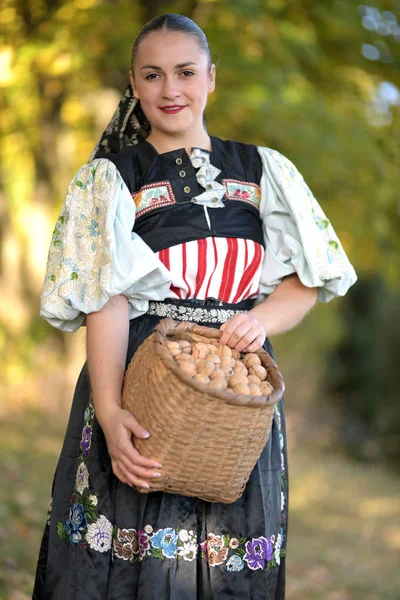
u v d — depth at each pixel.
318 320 15.02
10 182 10.56
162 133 2.62
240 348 2.38
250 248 2.58
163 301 2.51
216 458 2.19
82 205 2.51
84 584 2.36
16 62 7.17
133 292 2.43
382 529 8.38
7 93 7.53
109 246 2.39
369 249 8.77
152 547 2.32
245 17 7.02
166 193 2.54
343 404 17.77
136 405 2.23
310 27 8.33
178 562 2.34
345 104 8.83
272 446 2.53
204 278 2.51
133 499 2.37
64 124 9.43
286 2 8.02
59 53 7.12
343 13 8.16
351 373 17.98
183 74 2.54
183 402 2.12
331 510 9.16
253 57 7.36
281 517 2.56
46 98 8.20
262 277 2.63
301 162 7.71
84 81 7.92
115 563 2.37
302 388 16.53
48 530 2.58
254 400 2.14
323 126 7.65
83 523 2.41
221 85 7.48
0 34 7.21
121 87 8.14
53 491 2.57
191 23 2.58
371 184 8.43
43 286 2.51
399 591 5.92
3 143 8.68
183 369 2.18
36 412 10.36
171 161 2.57
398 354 17.70
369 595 5.74
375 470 14.18
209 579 2.38
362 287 18.33
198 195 2.55
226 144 2.71
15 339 11.44
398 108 8.92
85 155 9.58
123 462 2.24
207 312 2.51
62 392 11.21
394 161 8.73
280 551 2.54
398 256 9.27
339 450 15.92
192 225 2.52
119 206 2.48
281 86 7.58
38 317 11.79
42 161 10.59
